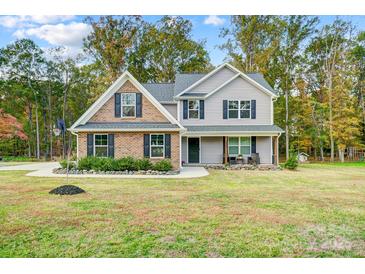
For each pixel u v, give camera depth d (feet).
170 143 59.06
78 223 20.98
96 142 59.57
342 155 108.99
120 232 19.12
